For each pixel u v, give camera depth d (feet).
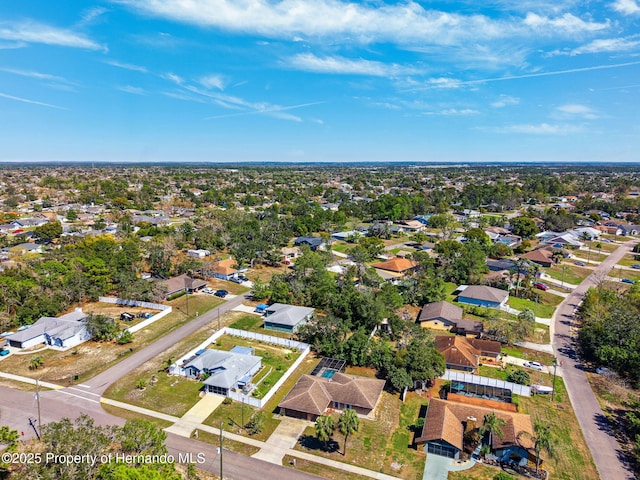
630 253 493.36
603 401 199.21
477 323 270.26
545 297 344.49
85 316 270.05
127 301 306.76
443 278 376.89
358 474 149.69
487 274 390.42
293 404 180.45
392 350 231.50
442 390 206.69
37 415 174.81
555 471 154.30
